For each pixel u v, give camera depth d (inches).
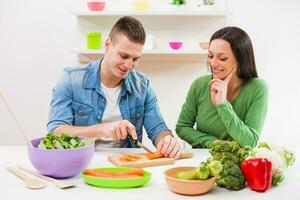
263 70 108.9
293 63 108.6
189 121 78.3
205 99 74.8
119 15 103.3
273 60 108.6
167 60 108.1
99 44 101.3
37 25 108.9
